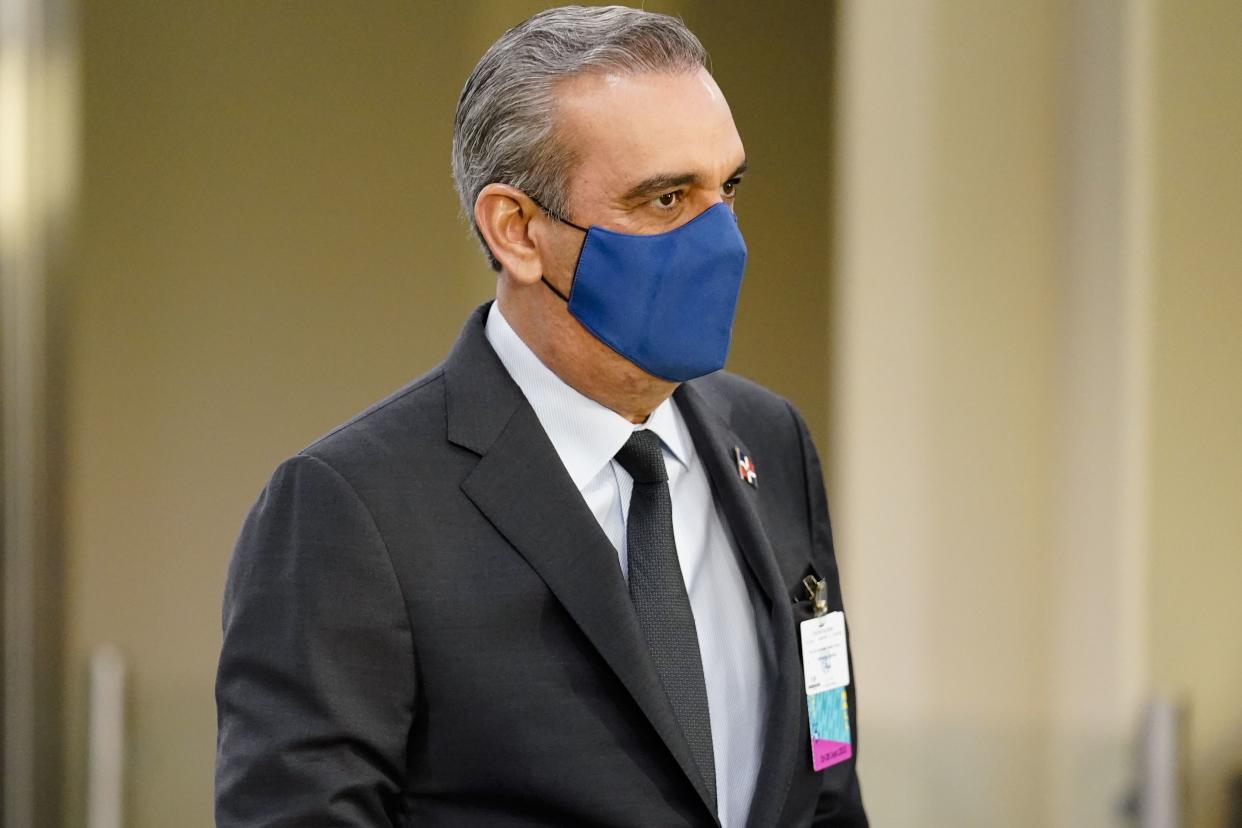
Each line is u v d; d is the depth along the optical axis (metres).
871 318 12.22
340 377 12.36
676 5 12.30
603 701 4.73
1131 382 11.28
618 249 4.68
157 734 12.14
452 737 4.69
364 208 12.32
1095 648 11.54
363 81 12.28
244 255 12.23
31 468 11.96
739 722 5.07
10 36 11.74
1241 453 11.34
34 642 11.96
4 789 11.90
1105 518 11.45
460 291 12.40
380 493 4.74
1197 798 11.38
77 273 12.01
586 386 5.01
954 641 11.94
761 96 12.45
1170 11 11.13
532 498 4.84
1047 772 11.70
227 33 12.14
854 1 12.20
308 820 4.47
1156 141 11.18
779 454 5.80
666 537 5.03
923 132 11.96
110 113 12.01
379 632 4.62
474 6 12.26
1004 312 11.76
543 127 4.71
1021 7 11.57
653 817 4.66
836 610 5.65
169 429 12.18
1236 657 11.46
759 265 12.55
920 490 12.05
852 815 5.61
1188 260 11.25
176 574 12.20
